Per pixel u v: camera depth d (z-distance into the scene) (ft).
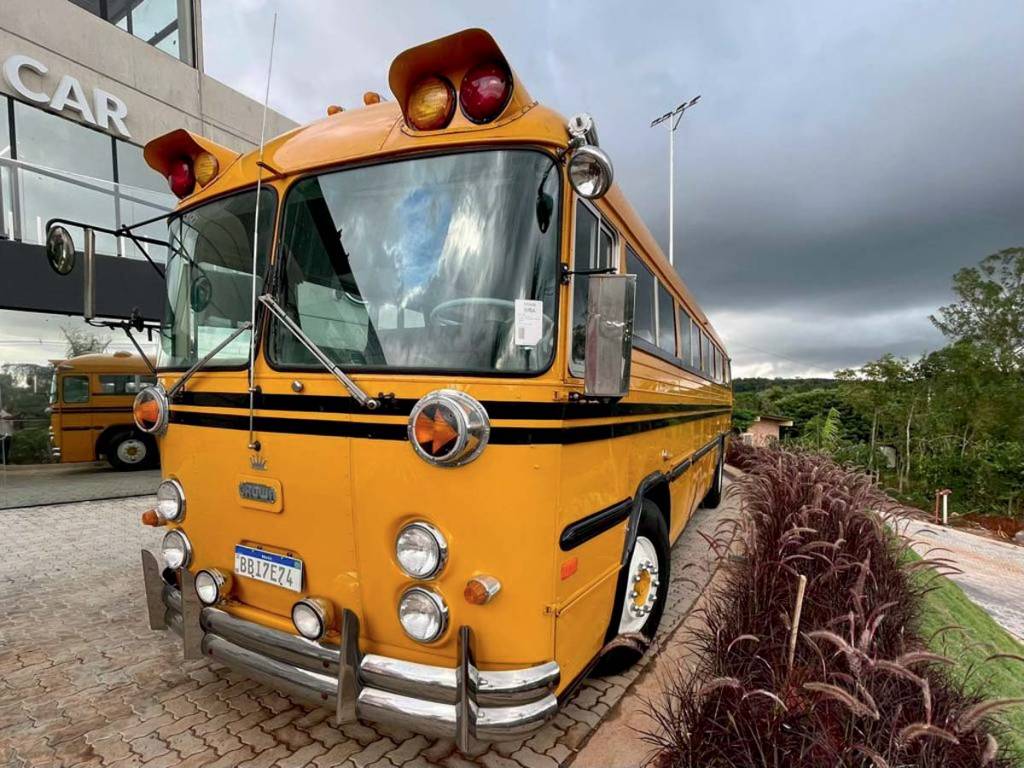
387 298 6.73
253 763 7.65
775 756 6.23
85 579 14.88
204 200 8.46
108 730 8.39
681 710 7.50
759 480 15.79
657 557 10.78
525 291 6.15
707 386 20.71
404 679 6.08
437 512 6.14
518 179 6.33
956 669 9.86
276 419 7.11
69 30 26.43
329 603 6.85
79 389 27.45
